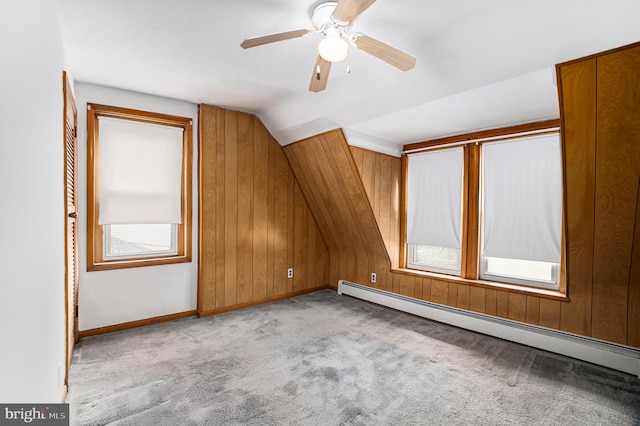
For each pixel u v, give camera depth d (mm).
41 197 1374
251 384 2186
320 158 3738
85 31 2027
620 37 1593
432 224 3779
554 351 2693
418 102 2529
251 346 2791
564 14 1595
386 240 3977
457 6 1714
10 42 980
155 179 3297
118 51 2297
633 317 2439
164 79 2807
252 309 3836
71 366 2373
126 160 3133
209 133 3516
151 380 2211
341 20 1521
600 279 2539
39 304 1323
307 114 3291
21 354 1072
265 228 4070
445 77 2232
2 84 906
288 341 2912
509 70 1988
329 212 4316
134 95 3115
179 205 3463
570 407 1963
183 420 1804
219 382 2203
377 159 3744
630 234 2244
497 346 2842
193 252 3531
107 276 3014
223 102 3430
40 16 1391
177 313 3438
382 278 4176
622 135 1938
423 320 3520
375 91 2633
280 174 4199
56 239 1732
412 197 4004
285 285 4340
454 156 3574
